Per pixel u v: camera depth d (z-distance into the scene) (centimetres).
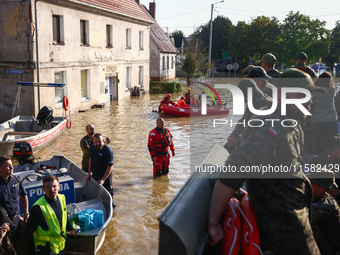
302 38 5822
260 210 200
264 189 196
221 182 191
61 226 507
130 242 662
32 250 495
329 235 310
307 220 205
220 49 7600
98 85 2439
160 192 906
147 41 3309
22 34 1742
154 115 2125
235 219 200
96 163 777
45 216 489
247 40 6097
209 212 193
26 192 605
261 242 234
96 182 750
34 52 1758
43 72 1833
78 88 2186
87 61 2273
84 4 2128
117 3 2723
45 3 1822
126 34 2938
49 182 496
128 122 1880
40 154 1245
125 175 1031
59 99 2016
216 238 188
